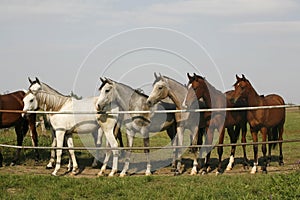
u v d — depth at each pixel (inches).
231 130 431.2
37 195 296.8
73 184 329.1
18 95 474.0
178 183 329.4
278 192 269.3
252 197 266.7
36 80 415.8
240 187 302.0
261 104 396.5
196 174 397.1
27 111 385.4
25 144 540.7
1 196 292.0
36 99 409.4
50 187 321.7
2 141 560.4
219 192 286.4
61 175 403.2
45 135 627.2
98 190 307.6
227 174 390.3
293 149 571.5
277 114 413.4
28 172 414.6
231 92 437.1
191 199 274.7
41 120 632.4
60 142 405.4
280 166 432.8
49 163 437.4
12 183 329.7
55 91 422.3
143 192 299.1
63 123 406.6
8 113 452.1
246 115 407.8
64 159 493.0
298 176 293.4
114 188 315.6
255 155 398.3
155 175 381.1
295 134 748.6
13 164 453.4
